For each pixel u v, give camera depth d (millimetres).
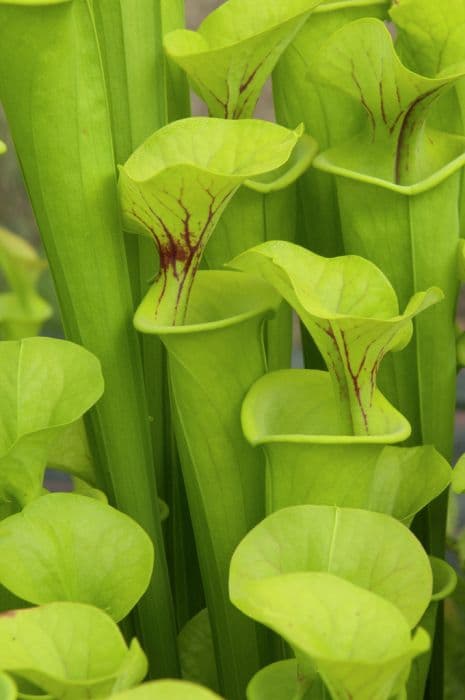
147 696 832
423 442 1074
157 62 1019
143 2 1007
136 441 1032
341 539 929
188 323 1013
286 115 1079
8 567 944
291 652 1020
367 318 938
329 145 1074
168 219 968
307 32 1050
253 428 973
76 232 997
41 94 971
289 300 972
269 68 1031
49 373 993
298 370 1009
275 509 983
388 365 1058
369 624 867
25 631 893
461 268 1040
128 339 1020
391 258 1035
